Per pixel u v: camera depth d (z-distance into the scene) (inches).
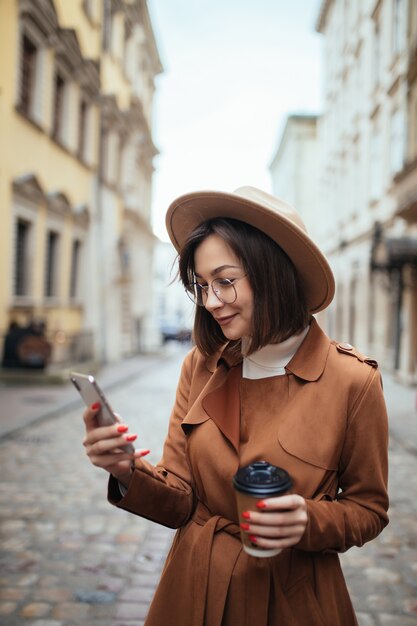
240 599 42.3
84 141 675.4
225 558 43.6
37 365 467.5
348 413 44.4
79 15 611.5
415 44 503.5
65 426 307.3
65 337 555.5
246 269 44.5
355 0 834.2
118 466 42.2
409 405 388.2
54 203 549.0
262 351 46.7
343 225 933.2
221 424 45.5
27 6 456.8
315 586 43.3
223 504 45.2
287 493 36.0
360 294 782.5
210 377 50.7
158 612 46.1
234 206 44.5
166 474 51.0
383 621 110.2
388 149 624.7
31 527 157.9
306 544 39.8
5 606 112.1
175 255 53.4
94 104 684.7
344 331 916.0
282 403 45.4
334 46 1032.8
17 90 456.4
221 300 45.0
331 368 45.4
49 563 133.7
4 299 452.1
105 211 749.3
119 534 153.8
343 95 935.0
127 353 900.6
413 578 130.8
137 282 981.2
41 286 532.1
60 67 560.7
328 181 1098.7
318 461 42.6
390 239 491.5
